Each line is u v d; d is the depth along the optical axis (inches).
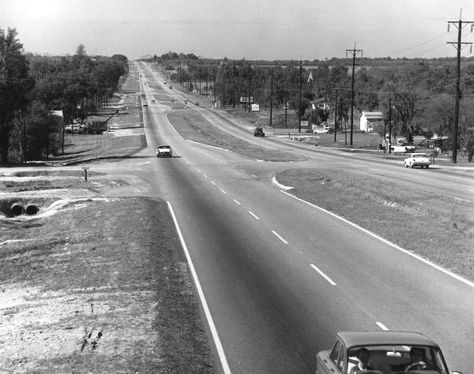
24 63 3361.2
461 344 591.8
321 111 7608.3
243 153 3459.6
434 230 1192.8
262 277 879.1
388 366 379.2
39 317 729.0
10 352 606.2
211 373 537.6
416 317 682.2
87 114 7431.1
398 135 5846.5
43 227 1429.6
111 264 971.3
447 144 4576.8
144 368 542.9
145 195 1831.9
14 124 3917.3
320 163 2950.3
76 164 2923.2
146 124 6235.2
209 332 649.0
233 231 1246.3
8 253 1119.0
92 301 777.6
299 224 1320.1
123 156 3282.5
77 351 596.7
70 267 979.9
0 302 821.2
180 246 1107.3
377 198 1643.7
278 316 697.6
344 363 391.5
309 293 791.1
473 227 1195.9
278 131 6279.5
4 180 2116.1
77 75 7819.9
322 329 648.4
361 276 874.1
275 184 2101.4
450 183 2033.7
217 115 7598.4
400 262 957.2
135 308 733.9
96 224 1347.2
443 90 6845.5
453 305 727.1
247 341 617.9
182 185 2060.8
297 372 534.9
